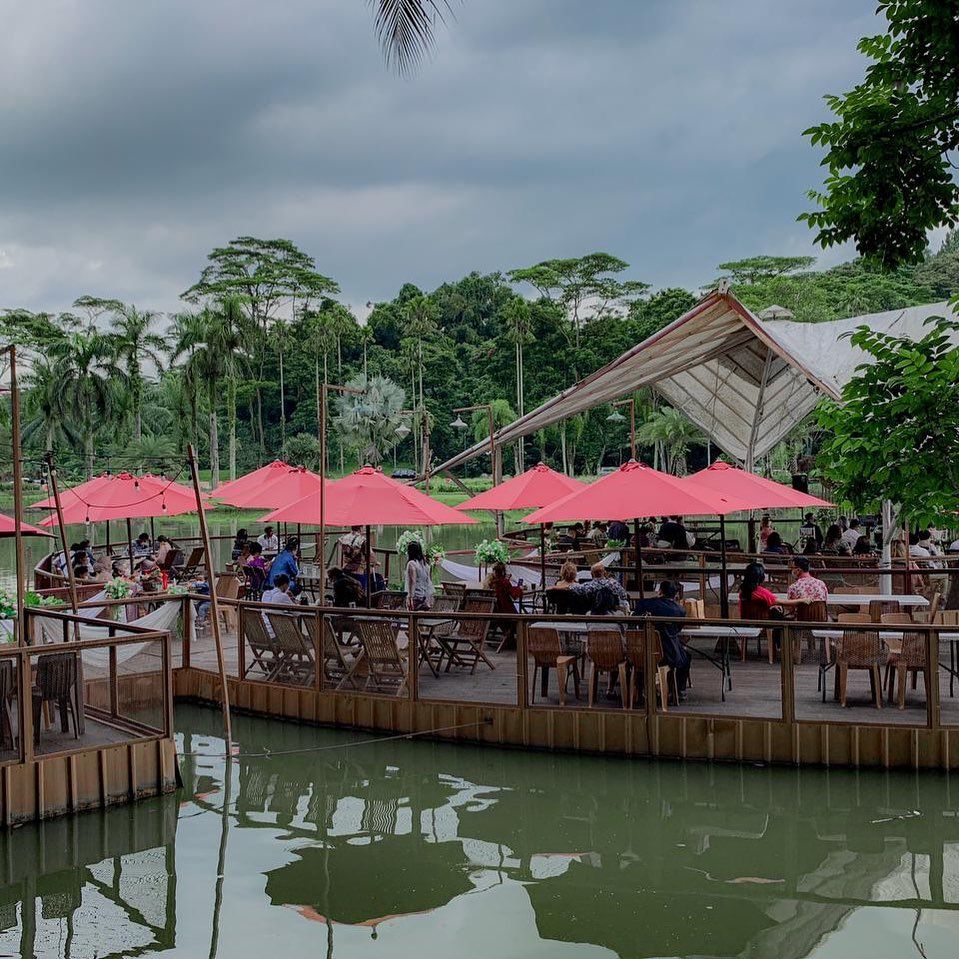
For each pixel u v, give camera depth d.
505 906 6.81
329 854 7.80
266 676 11.97
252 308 111.44
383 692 11.04
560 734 10.11
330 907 6.83
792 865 7.43
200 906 6.88
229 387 71.31
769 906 6.75
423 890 7.10
